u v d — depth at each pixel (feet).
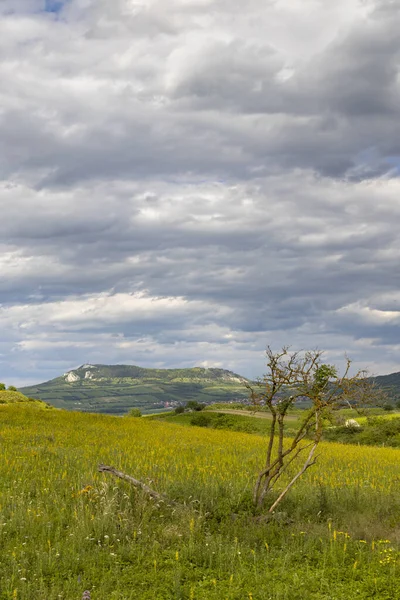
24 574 31.65
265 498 51.57
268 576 31.73
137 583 31.45
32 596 28.86
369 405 47.85
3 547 36.63
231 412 290.15
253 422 241.96
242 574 32.60
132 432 125.39
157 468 68.28
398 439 180.55
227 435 142.41
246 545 39.11
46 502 46.78
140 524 41.73
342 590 29.96
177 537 39.73
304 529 42.57
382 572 32.48
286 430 208.95
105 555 35.86
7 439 90.38
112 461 72.33
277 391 49.70
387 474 76.54
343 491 57.52
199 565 35.01
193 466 71.41
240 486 56.65
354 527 42.47
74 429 120.16
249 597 28.66
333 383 48.60
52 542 38.32
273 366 49.49
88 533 39.40
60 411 169.27
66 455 74.59
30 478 57.77
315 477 67.41
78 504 46.01
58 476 57.82
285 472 71.41
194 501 48.80
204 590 30.27
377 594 29.27
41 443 90.12
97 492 48.29
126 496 46.88
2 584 30.19
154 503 47.47
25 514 42.65
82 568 33.78
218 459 82.07
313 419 51.06
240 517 45.93
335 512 48.98
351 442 185.37
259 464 77.66
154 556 35.58
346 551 36.58
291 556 35.68
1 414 137.69
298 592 29.14
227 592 29.76
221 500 49.39
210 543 37.73
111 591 30.14
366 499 53.88
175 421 282.77
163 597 29.53
